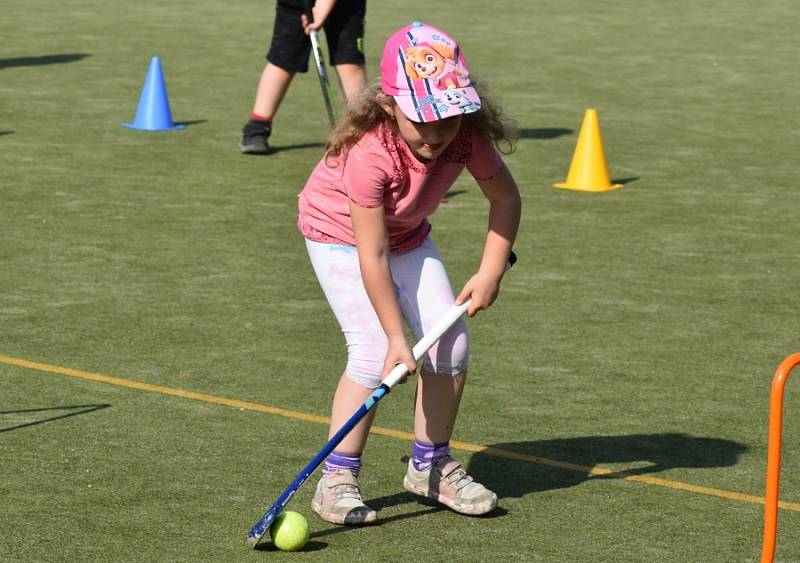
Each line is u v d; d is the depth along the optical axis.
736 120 32.50
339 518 10.91
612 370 15.17
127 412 13.42
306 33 24.98
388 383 10.46
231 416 13.41
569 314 17.33
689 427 13.48
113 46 43.19
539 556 10.38
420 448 11.31
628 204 23.83
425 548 10.49
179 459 12.24
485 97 10.56
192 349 15.51
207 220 21.91
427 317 11.02
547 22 53.38
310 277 18.83
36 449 12.34
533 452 12.69
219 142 28.61
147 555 10.22
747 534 10.95
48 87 34.72
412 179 10.44
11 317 16.48
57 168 25.39
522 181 25.62
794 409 14.08
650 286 18.73
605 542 10.70
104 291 17.75
